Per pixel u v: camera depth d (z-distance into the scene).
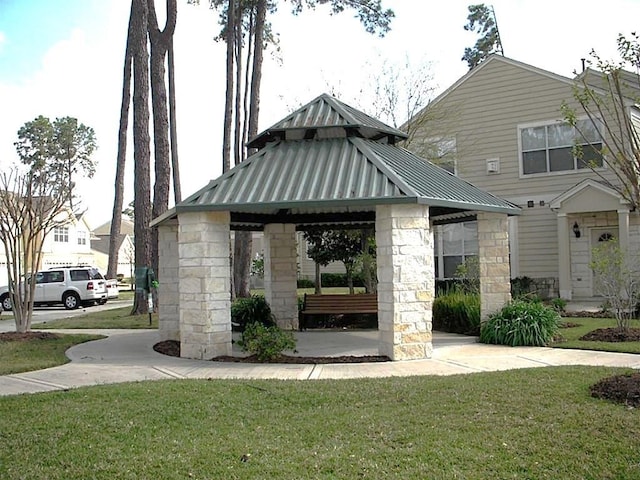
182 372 8.44
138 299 19.06
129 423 5.64
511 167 20.12
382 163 9.66
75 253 43.66
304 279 29.80
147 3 18.22
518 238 20.02
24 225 13.39
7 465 4.71
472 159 20.70
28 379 8.07
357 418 5.71
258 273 31.19
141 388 7.00
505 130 20.23
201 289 9.60
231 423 5.65
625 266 12.41
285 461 4.68
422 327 9.16
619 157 7.35
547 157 19.55
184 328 9.82
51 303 26.22
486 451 4.82
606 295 11.79
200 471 4.52
